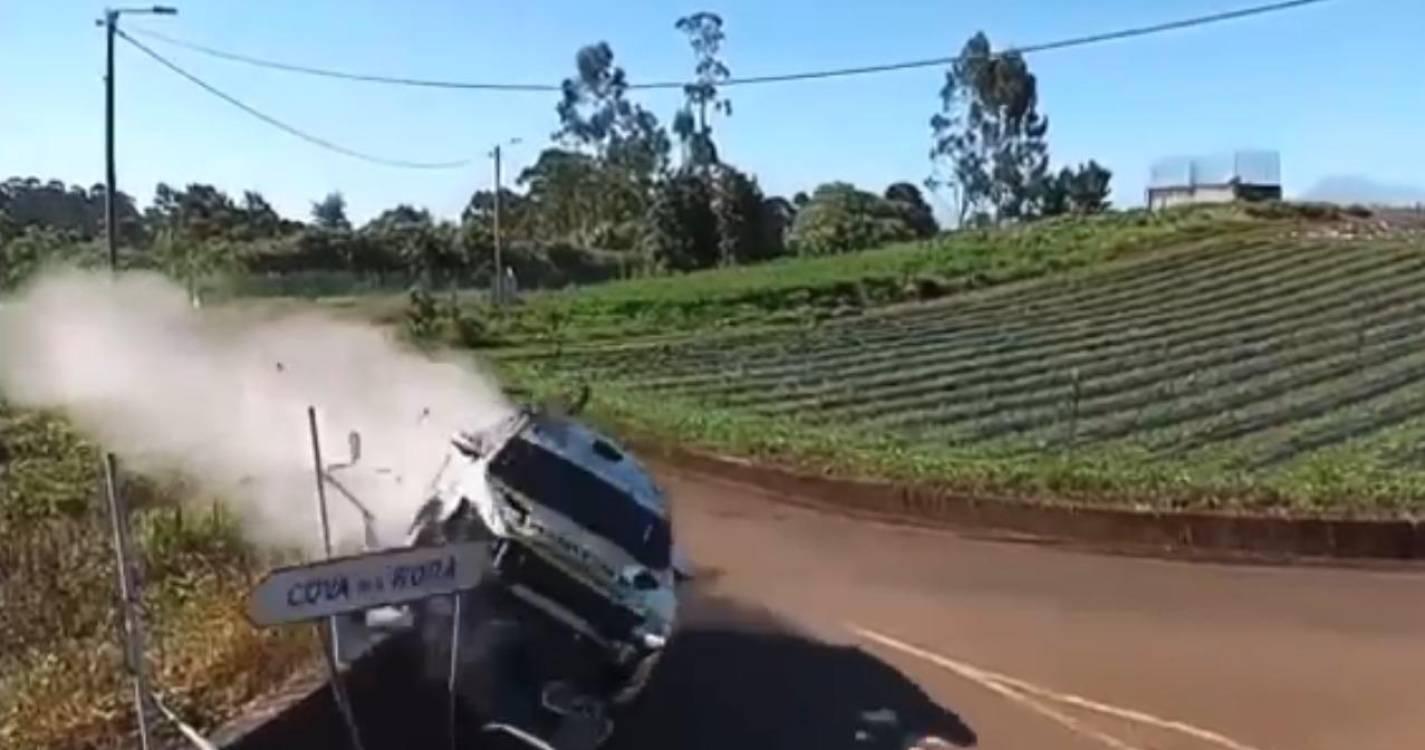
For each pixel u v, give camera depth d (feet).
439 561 18.69
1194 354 104.99
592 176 282.97
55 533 38.22
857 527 53.36
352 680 25.31
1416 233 174.19
